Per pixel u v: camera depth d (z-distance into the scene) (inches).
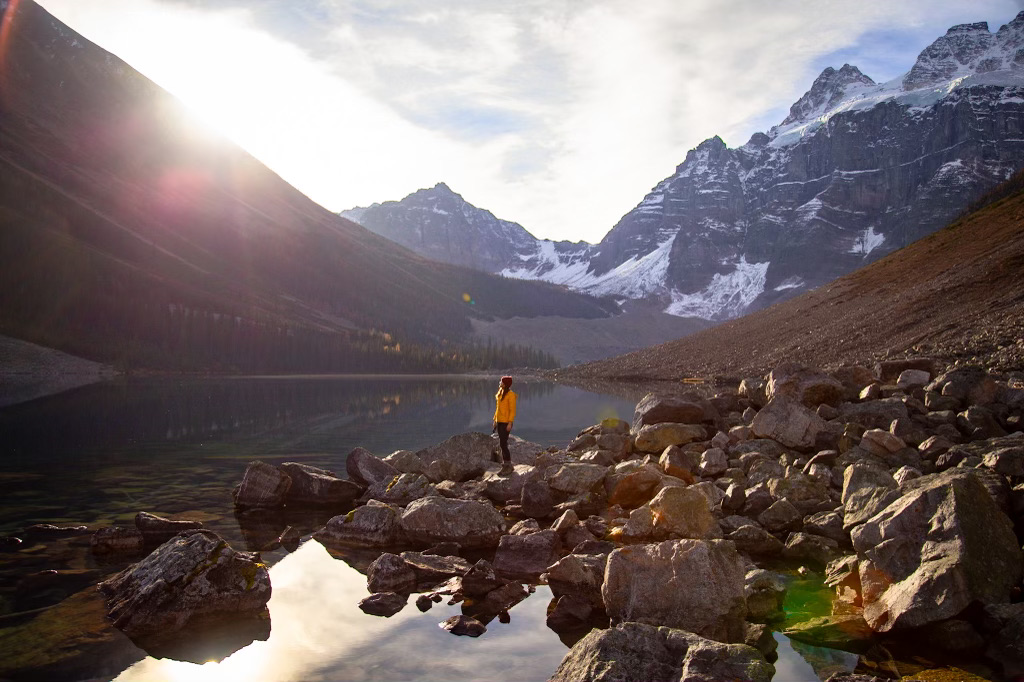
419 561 388.2
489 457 697.0
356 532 454.0
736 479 549.3
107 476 699.4
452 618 303.4
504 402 649.6
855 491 429.1
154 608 295.7
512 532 441.4
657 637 247.3
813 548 399.2
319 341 7500.0
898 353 1851.6
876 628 284.5
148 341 6048.2
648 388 2645.2
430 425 1306.6
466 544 439.8
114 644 274.8
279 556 414.6
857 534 338.3
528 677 249.0
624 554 316.2
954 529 295.3
